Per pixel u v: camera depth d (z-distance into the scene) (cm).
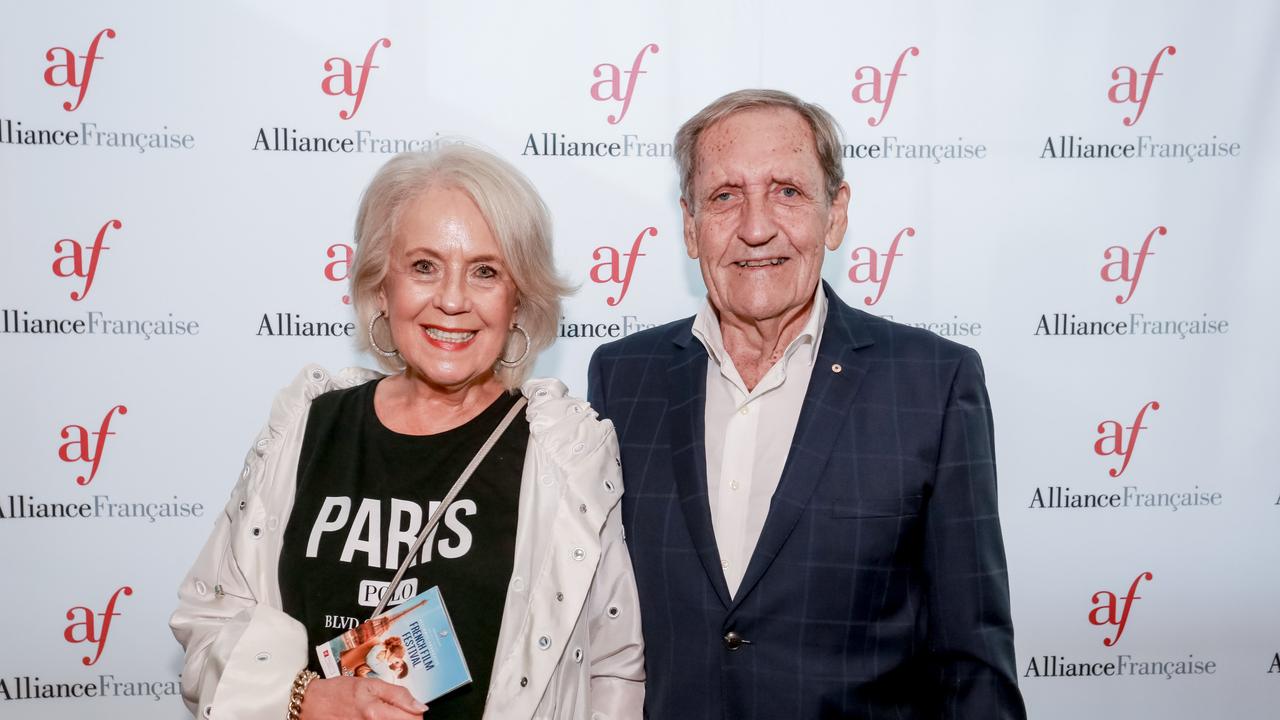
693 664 137
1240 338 233
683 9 224
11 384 220
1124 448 235
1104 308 232
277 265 224
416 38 221
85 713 226
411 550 124
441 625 119
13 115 216
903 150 228
